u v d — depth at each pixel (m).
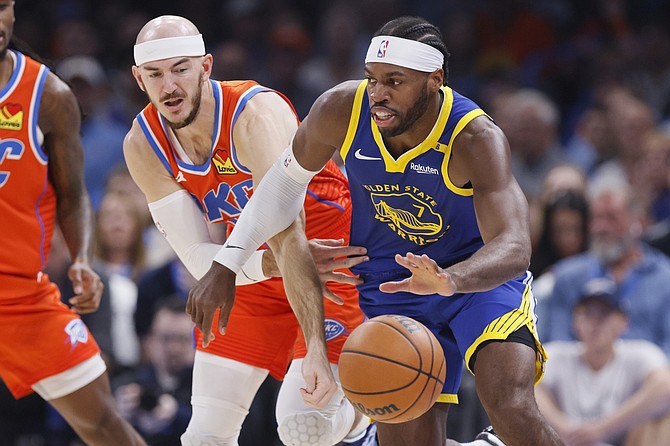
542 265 17.39
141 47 9.59
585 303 15.22
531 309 9.28
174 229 10.32
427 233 9.34
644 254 16.38
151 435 14.55
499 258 8.23
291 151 9.37
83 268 11.18
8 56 10.61
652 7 27.27
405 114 8.73
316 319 9.33
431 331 9.50
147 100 23.52
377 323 8.88
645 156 20.09
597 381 15.21
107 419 11.25
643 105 22.75
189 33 9.69
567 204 17.17
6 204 10.70
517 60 26.75
